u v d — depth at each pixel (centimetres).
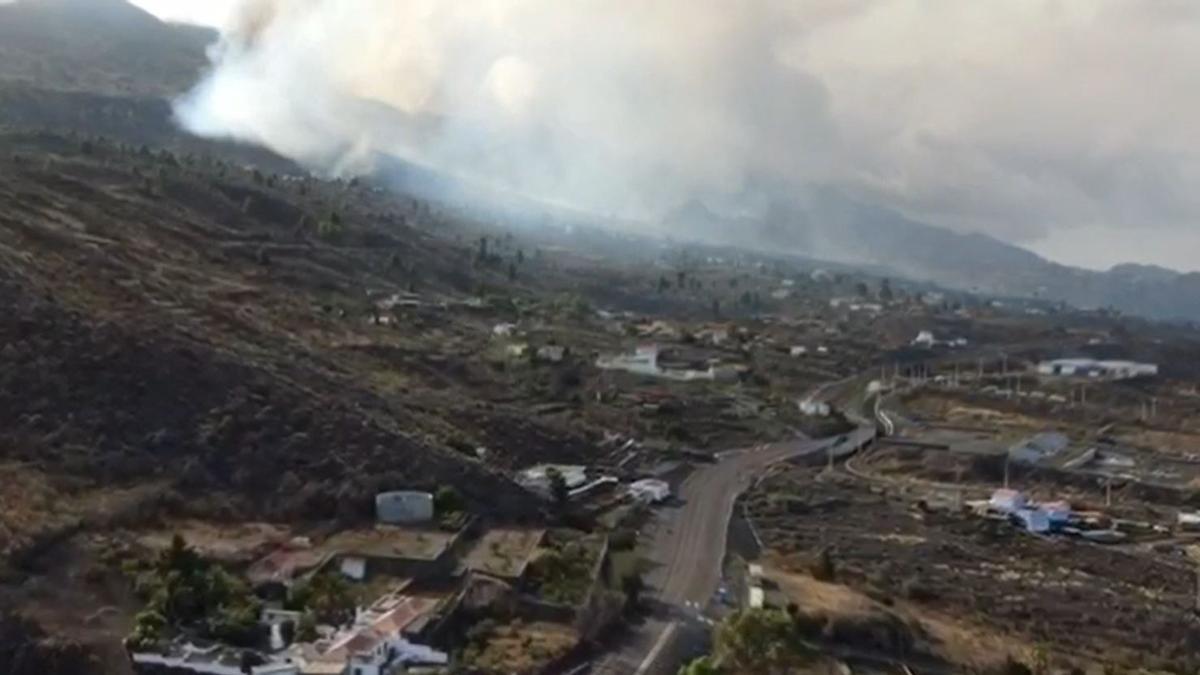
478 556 8381
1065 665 7944
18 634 6588
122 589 7194
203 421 9312
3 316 9594
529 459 11975
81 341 9631
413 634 6962
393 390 12669
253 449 9156
